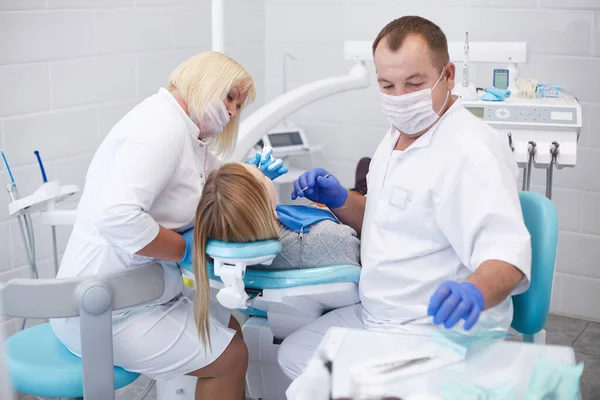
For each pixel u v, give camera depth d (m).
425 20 1.81
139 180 1.80
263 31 4.05
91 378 1.81
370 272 1.89
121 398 2.72
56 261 2.55
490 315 1.77
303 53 3.97
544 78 3.38
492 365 1.35
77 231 1.99
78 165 3.15
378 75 1.83
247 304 1.90
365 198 2.16
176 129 1.89
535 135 2.69
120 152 1.83
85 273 1.96
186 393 2.23
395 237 1.88
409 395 1.26
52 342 2.03
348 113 3.88
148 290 1.86
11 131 2.85
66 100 3.04
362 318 1.97
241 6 3.87
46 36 2.92
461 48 2.93
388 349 1.41
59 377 1.84
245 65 3.97
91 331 1.78
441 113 1.84
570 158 2.62
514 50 2.89
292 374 1.95
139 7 3.31
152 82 3.44
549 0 3.29
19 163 2.90
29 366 1.87
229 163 1.81
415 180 1.84
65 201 3.09
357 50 3.03
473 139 1.78
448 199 1.78
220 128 2.01
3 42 2.77
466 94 2.83
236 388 2.02
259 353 2.26
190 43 3.63
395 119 1.83
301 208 2.03
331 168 3.99
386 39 1.80
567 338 3.30
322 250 1.90
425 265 1.85
